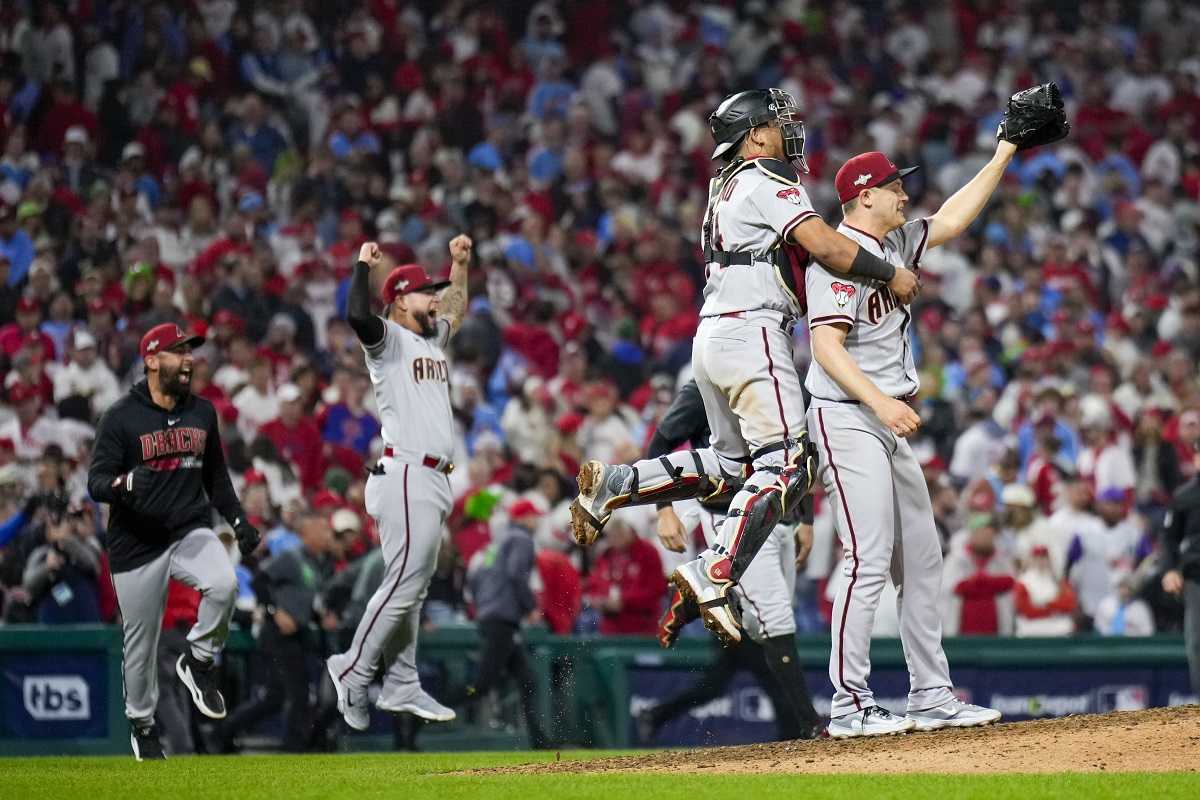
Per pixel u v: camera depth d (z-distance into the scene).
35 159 56.97
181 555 26.42
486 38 71.00
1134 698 38.44
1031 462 47.56
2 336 46.53
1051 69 77.75
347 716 28.75
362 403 45.59
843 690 22.20
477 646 35.84
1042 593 40.44
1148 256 64.31
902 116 73.75
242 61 63.88
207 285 50.75
